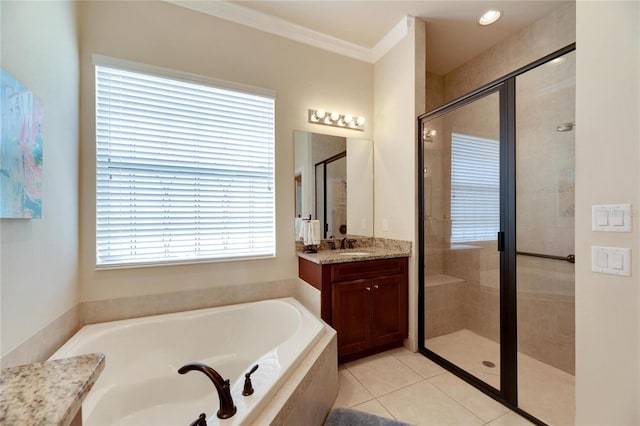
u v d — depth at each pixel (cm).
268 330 220
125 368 174
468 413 163
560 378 185
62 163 159
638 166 104
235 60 229
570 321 188
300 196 257
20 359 122
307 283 232
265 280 242
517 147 183
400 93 256
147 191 204
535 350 195
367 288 223
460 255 239
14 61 118
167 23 206
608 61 111
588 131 117
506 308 181
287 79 251
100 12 188
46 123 143
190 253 218
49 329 146
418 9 226
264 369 129
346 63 280
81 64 182
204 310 211
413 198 241
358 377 200
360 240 285
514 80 177
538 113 185
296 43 255
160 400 173
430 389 186
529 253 198
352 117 280
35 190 130
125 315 194
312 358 147
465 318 237
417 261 242
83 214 183
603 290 113
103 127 191
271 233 247
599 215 114
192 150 218
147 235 204
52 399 45
